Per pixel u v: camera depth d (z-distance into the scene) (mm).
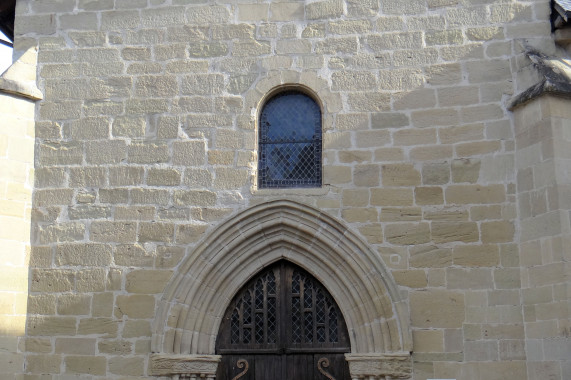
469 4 9812
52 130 9906
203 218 9492
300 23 10000
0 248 9273
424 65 9695
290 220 9445
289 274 9680
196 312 9336
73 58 10141
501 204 9133
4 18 11297
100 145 9820
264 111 10031
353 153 9523
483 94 9492
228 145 9703
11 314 9203
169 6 10195
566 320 8242
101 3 10297
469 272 9016
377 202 9352
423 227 9219
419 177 9367
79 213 9617
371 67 9766
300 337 9484
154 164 9703
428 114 9531
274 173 9836
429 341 8898
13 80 9789
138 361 9125
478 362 8766
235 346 9500
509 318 8812
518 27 9672
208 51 10016
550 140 8781
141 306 9273
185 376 9102
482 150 9336
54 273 9438
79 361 9172
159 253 9414
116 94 9977
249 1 10125
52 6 10344
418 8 9891
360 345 9172
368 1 9977
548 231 8633
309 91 9844
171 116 9844
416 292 9039
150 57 10062
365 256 9219
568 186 8648
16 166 9641
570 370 8125
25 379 9141
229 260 9492
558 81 8922
